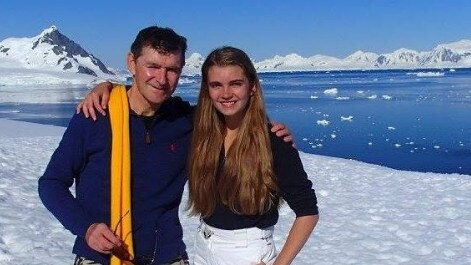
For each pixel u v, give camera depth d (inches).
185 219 267.6
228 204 98.4
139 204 95.4
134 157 95.2
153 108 97.0
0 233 222.8
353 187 367.9
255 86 97.3
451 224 266.7
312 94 2255.2
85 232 89.3
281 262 95.0
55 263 193.2
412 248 228.5
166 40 91.9
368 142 821.2
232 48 96.8
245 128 96.6
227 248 100.3
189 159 99.9
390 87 2719.0
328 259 211.6
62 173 93.7
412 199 327.6
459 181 386.9
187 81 4586.6
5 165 405.1
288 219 275.0
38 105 1784.0
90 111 93.6
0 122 837.8
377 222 271.7
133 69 95.2
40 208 276.7
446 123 1038.4
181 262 101.1
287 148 97.4
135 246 95.1
